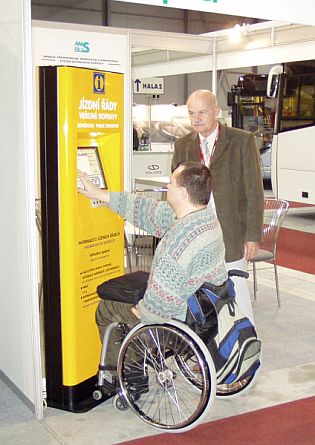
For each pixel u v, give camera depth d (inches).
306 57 269.0
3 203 144.1
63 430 131.2
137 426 133.0
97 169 145.3
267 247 225.0
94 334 144.6
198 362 122.2
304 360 171.2
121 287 131.0
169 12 743.1
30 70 125.0
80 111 134.6
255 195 150.7
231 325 126.3
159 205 140.2
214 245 124.7
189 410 137.8
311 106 378.6
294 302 229.9
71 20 688.4
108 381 140.8
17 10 125.9
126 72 245.6
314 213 457.4
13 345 147.3
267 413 138.8
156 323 125.3
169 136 458.0
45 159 133.8
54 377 140.6
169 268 121.0
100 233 143.8
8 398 146.8
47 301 138.9
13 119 133.3
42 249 137.6
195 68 309.3
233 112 499.2
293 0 156.4
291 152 396.8
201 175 125.1
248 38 289.3
